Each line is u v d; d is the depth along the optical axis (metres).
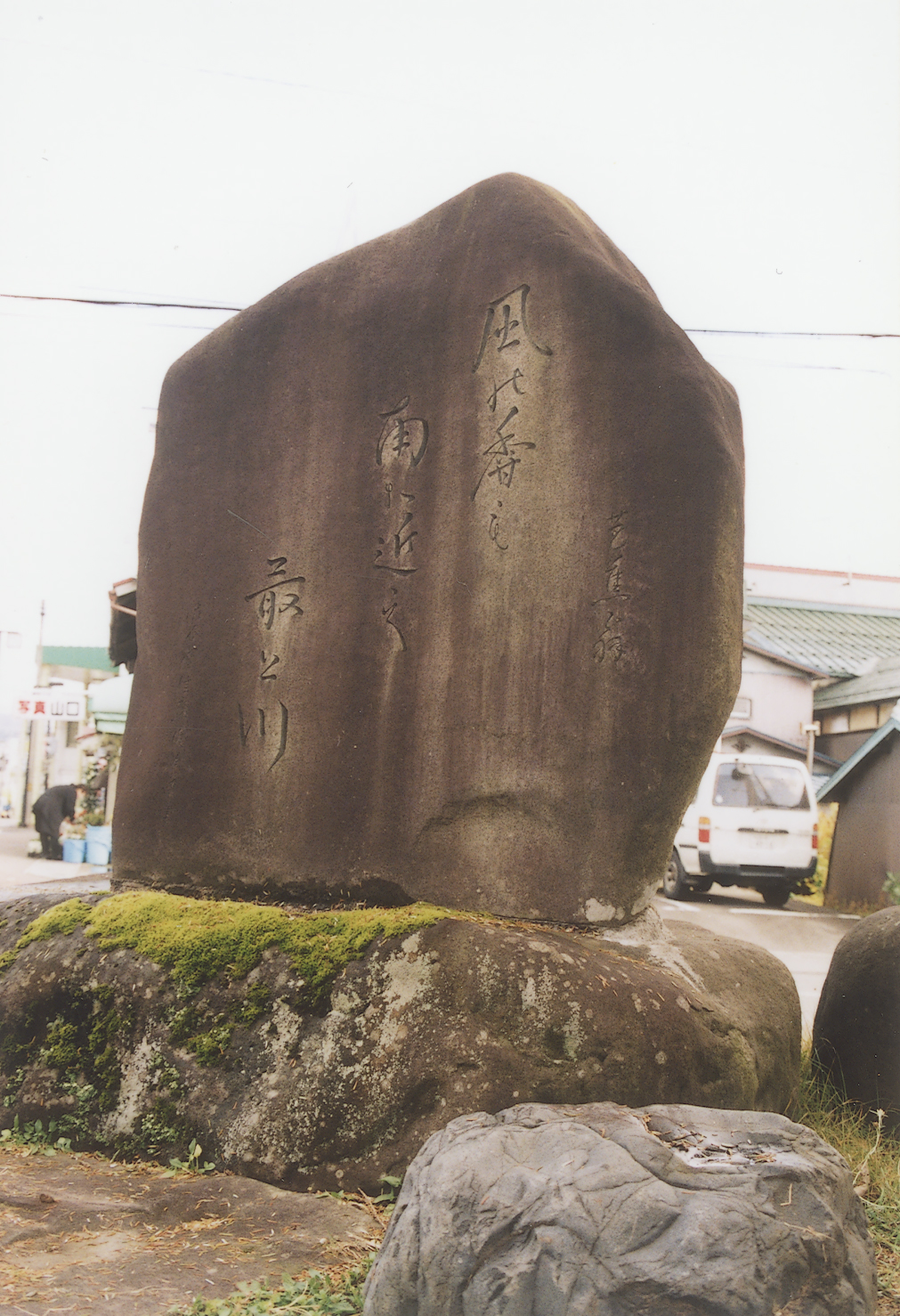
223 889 4.88
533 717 4.27
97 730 15.38
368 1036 3.76
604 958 3.91
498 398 4.57
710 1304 2.12
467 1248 2.33
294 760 4.81
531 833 4.23
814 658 14.40
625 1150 2.53
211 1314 2.67
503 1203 2.38
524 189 4.77
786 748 14.34
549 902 4.16
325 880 4.60
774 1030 4.44
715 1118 2.88
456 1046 3.64
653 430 4.20
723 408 4.40
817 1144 2.73
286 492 5.12
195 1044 4.00
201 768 5.07
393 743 4.57
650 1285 2.16
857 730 13.88
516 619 4.37
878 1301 2.91
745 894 13.38
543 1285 2.24
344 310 5.14
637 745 4.08
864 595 16.25
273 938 4.14
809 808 12.09
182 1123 3.89
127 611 12.83
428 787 4.43
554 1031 3.65
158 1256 3.05
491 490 4.52
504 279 4.65
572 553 4.30
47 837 15.73
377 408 4.93
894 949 5.06
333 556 4.91
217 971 4.12
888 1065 4.93
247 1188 3.59
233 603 5.17
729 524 4.11
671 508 4.12
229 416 5.39
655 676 4.07
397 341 4.93
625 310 4.33
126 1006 4.19
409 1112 3.62
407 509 4.75
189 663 5.24
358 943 3.97
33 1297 2.74
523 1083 3.57
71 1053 4.21
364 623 4.77
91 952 4.39
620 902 4.16
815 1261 2.27
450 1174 2.51
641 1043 3.68
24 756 23.97
